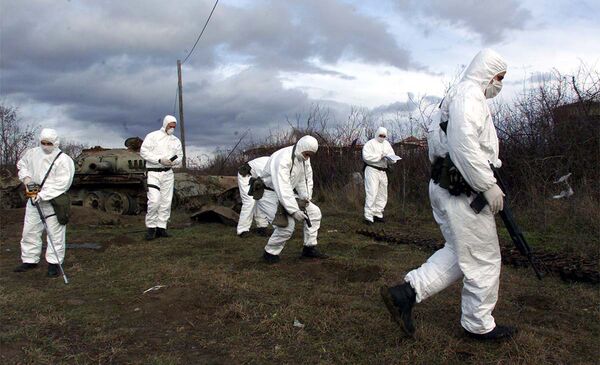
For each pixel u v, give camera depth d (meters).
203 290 5.08
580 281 5.32
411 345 3.64
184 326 4.22
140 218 12.23
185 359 3.59
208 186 13.27
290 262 6.44
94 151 14.19
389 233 8.65
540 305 4.61
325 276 5.72
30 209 6.24
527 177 9.61
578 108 9.66
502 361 3.39
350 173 14.45
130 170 13.15
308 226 6.00
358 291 5.05
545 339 3.74
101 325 4.30
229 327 4.16
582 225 7.85
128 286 5.47
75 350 3.79
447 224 3.58
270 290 5.07
